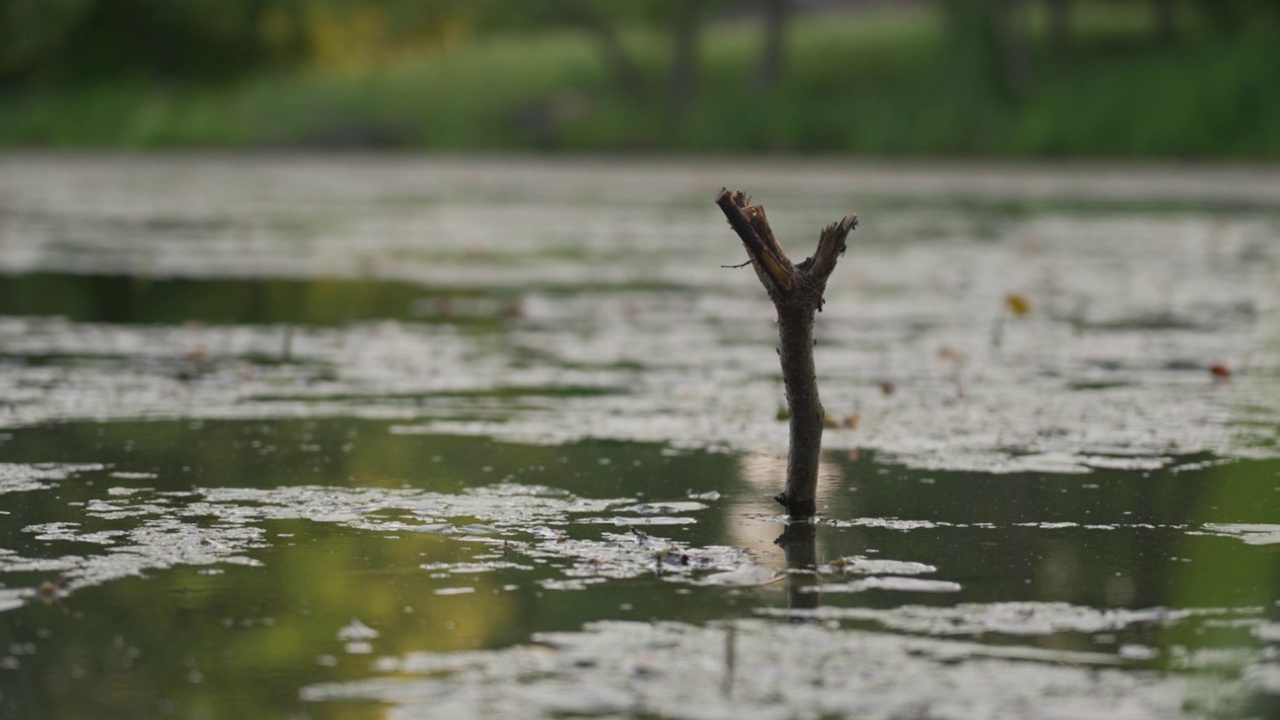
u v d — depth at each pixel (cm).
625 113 6544
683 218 2767
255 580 550
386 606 520
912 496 701
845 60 6919
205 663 463
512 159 5656
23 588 539
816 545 609
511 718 419
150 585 544
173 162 5134
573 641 482
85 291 1586
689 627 498
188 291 1603
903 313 1460
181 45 7119
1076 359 1163
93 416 899
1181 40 6644
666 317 1438
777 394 1005
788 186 3781
